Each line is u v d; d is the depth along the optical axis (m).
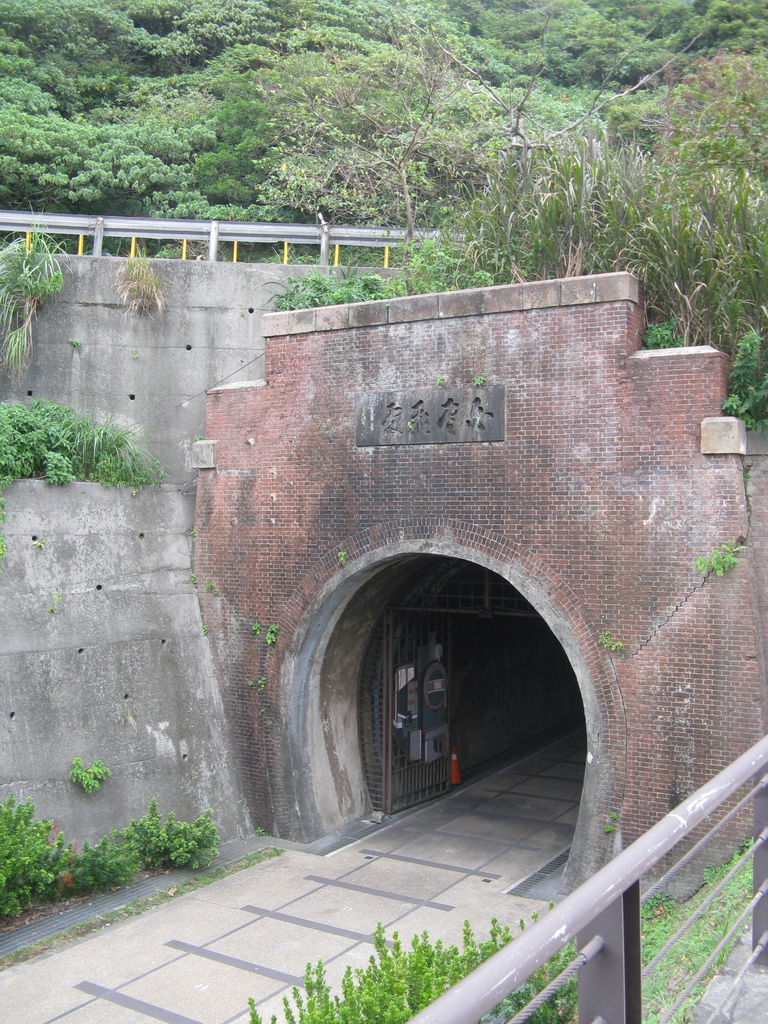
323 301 13.35
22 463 11.17
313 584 11.66
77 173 19.59
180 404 13.62
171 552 12.52
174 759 11.66
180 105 22.41
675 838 2.32
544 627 18.81
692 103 15.47
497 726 16.78
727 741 8.95
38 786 10.28
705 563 9.05
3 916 9.28
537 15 30.98
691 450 9.21
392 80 21.47
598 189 10.97
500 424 10.27
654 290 10.19
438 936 9.10
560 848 11.68
